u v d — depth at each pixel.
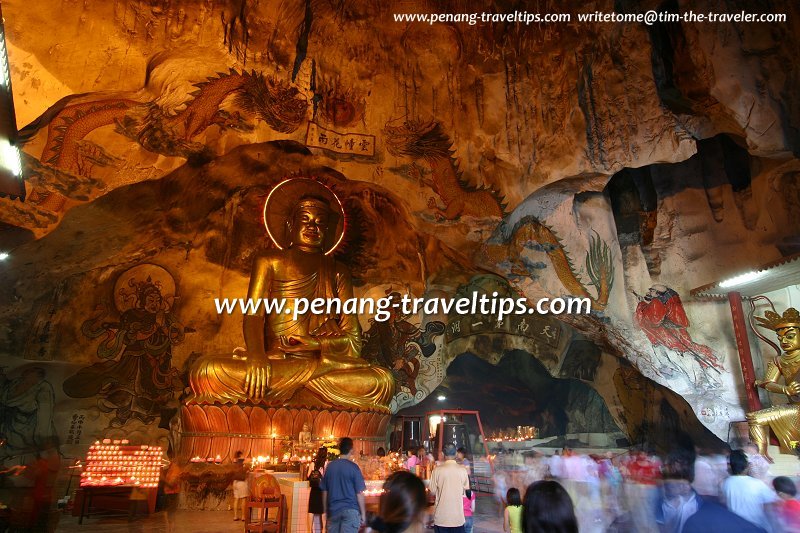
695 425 11.05
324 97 9.87
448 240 10.55
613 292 10.92
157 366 11.32
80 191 8.09
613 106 10.01
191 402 9.74
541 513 2.16
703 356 10.43
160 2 8.24
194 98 8.73
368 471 7.29
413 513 2.50
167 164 8.76
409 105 10.30
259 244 12.40
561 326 13.37
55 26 7.52
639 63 9.88
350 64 10.12
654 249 11.46
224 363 9.97
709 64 9.00
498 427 18.66
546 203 10.62
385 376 10.97
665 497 3.46
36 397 10.23
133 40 7.98
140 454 8.88
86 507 8.27
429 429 11.98
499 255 10.62
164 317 11.54
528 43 10.30
